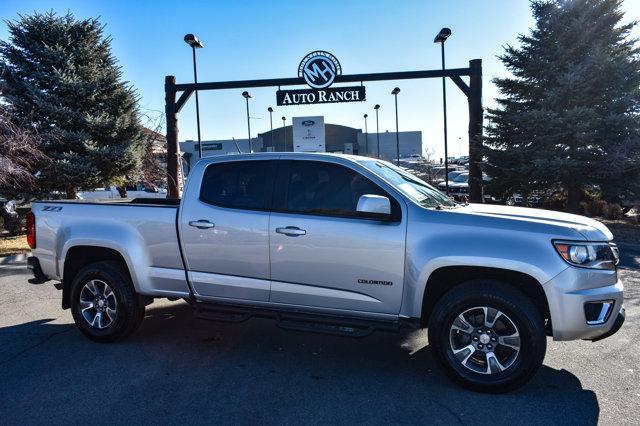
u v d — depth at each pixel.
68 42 14.98
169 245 4.92
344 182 4.46
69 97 14.68
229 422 3.49
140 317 5.21
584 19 14.13
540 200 15.98
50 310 6.59
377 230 4.20
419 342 5.19
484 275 4.09
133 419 3.55
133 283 5.07
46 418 3.57
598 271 3.81
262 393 3.97
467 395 3.89
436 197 4.87
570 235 3.82
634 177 13.69
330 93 14.70
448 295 4.04
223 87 14.91
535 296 4.00
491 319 3.91
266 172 4.72
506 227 3.95
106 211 5.21
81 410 3.69
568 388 3.99
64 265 5.35
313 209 4.47
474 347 3.96
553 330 3.78
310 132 26.70
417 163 36.53
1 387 4.11
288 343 5.18
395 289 4.18
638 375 4.23
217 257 4.72
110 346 5.10
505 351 3.97
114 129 15.24
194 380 4.23
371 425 3.44
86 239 5.16
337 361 4.66
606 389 3.97
